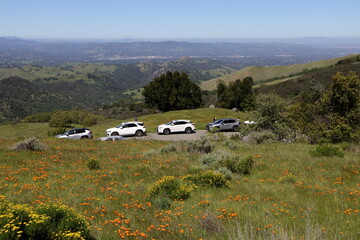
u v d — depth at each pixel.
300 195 8.69
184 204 7.86
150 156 17.25
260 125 24.84
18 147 18.36
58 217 5.21
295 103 25.02
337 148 16.23
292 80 102.31
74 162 14.70
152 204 7.92
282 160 15.01
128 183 10.45
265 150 18.66
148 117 54.00
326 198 8.30
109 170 12.74
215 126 36.22
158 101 69.00
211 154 14.59
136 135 34.19
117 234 5.65
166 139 30.86
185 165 13.80
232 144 20.34
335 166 12.99
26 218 4.84
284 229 5.68
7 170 11.80
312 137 22.58
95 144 24.17
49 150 19.05
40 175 11.28
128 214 6.93
